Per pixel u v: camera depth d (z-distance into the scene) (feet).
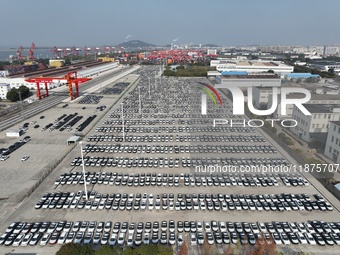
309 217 155.53
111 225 148.46
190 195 175.42
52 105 402.31
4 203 167.32
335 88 301.22
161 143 262.26
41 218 153.99
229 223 148.25
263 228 144.77
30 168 211.00
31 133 286.87
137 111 376.07
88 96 467.93
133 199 171.94
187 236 140.05
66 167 212.84
